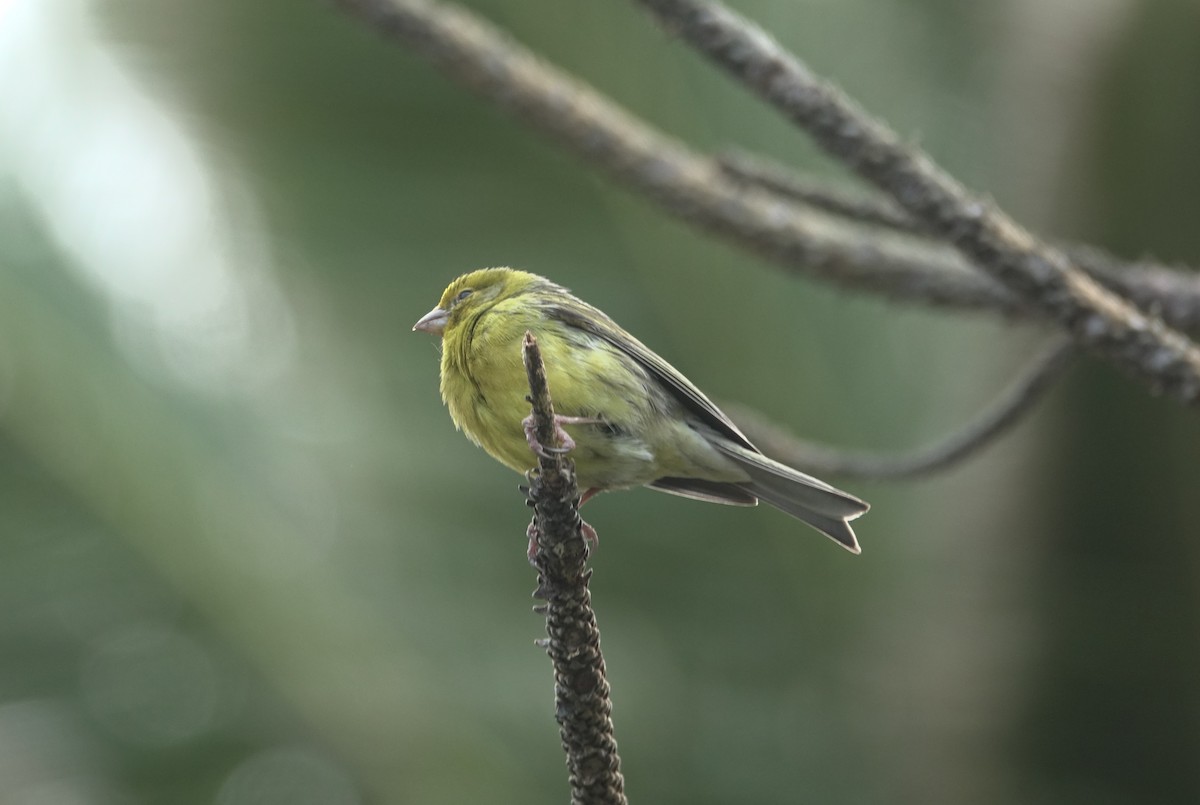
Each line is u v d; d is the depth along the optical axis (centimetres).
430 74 1080
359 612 1070
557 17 1110
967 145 1151
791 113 768
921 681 1048
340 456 1110
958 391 1116
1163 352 738
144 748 1021
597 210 1090
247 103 1111
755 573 1063
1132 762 1042
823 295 1104
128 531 1053
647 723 1029
